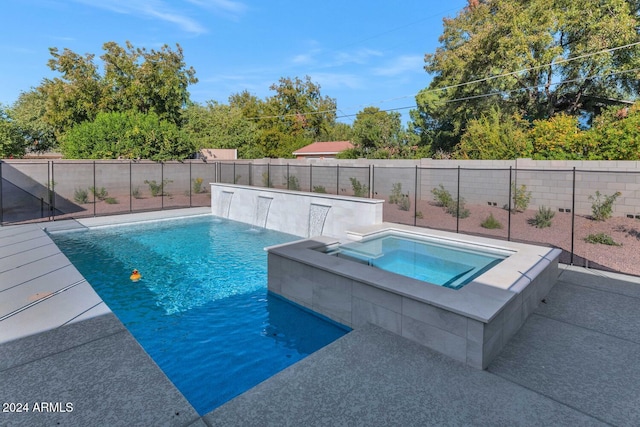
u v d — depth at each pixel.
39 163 15.39
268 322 4.85
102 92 22.20
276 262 5.57
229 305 5.43
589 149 11.73
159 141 19.86
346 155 24.19
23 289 5.09
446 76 20.44
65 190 16.33
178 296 5.81
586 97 17.69
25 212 13.86
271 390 2.84
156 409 2.55
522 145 13.53
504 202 12.73
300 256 5.21
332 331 4.55
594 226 9.57
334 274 4.54
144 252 8.50
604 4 14.84
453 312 3.32
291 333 4.54
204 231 10.90
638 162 9.95
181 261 7.80
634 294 4.96
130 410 2.53
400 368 3.17
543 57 15.43
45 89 22.41
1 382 2.86
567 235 8.97
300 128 41.78
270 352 4.08
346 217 8.95
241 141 31.20
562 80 16.64
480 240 6.43
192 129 31.17
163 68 23.36
